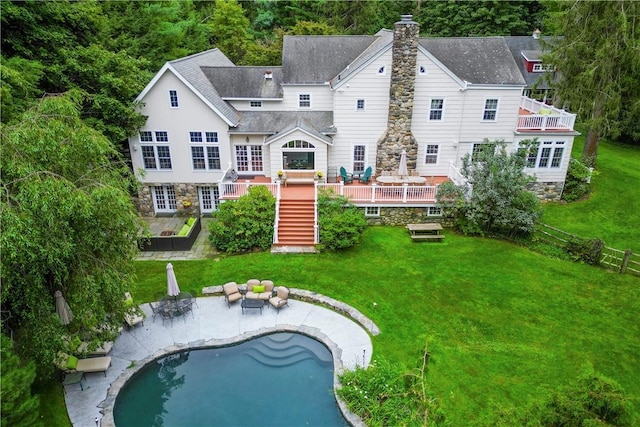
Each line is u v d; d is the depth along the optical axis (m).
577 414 8.24
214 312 16.38
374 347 14.41
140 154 23.73
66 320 12.94
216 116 22.95
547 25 33.19
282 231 20.94
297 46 25.95
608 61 24.41
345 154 24.70
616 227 22.88
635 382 13.06
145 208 25.02
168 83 22.09
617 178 28.41
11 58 16.48
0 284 9.81
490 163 20.72
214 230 20.39
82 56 19.62
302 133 22.69
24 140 10.12
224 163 24.17
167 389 13.13
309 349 14.72
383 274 18.50
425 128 23.98
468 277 18.33
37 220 9.95
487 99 23.30
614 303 16.84
